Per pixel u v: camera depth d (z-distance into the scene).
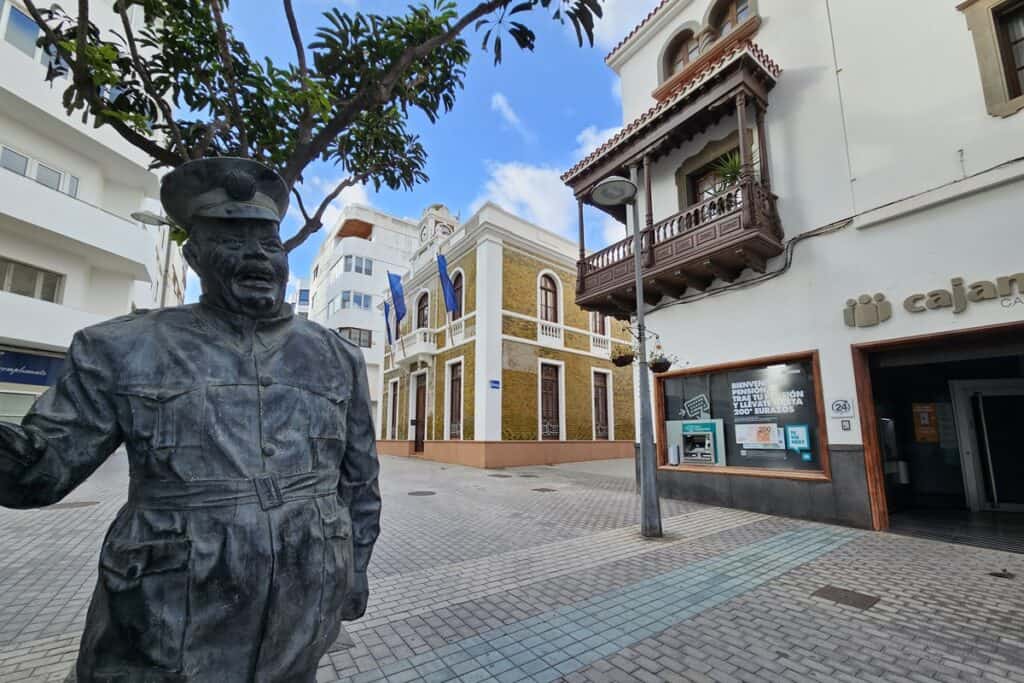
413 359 20.00
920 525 6.72
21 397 13.56
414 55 2.71
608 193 6.70
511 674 2.91
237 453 1.25
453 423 17.62
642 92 11.19
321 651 1.36
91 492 9.41
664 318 9.53
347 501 1.69
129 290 16.62
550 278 18.53
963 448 8.25
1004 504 7.95
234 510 1.20
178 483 1.18
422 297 21.56
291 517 1.29
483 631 3.48
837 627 3.53
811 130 7.57
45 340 13.42
